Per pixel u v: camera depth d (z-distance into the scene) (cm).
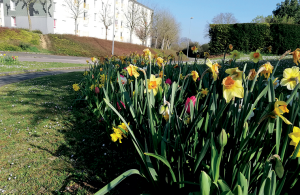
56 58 2111
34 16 2945
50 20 2902
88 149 263
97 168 224
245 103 126
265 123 117
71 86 672
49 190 191
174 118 156
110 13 3853
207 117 150
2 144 274
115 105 246
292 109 125
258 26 2267
